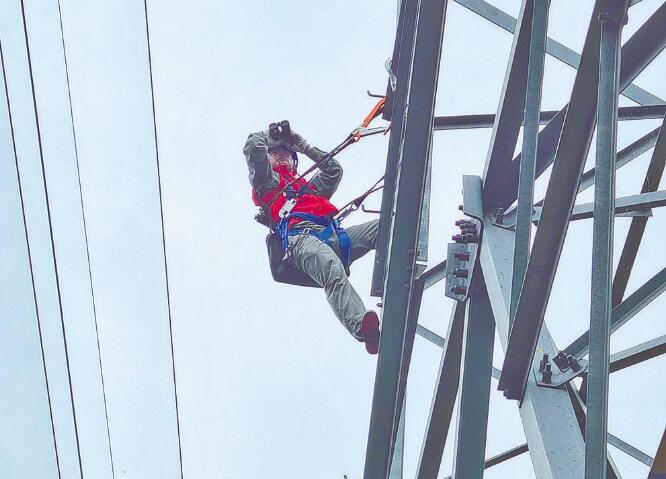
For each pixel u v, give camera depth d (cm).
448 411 1021
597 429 620
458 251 947
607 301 631
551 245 763
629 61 752
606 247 634
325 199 1075
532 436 751
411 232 1005
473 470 883
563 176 748
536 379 773
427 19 955
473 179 938
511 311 791
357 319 992
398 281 1007
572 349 906
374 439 1028
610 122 645
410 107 978
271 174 1084
